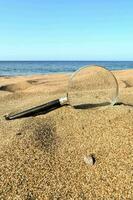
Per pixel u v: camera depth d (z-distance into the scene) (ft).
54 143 0.72
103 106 0.87
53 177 0.61
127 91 1.20
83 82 0.89
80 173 0.62
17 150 0.70
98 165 0.64
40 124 0.81
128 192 0.57
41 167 0.64
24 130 0.79
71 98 0.90
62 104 0.90
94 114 0.83
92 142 0.71
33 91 1.54
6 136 0.77
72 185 0.59
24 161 0.66
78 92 0.89
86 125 0.78
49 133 0.76
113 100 0.89
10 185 0.59
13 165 0.65
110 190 0.58
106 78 0.88
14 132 0.79
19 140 0.74
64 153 0.68
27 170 0.63
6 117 0.93
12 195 0.57
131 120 0.78
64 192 0.58
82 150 0.69
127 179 0.60
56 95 1.27
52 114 0.87
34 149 0.70
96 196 0.57
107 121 0.79
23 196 0.57
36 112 0.92
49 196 0.57
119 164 0.64
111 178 0.60
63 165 0.65
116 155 0.66
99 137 0.73
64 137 0.74
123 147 0.68
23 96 1.45
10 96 1.44
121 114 0.82
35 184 0.60
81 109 0.87
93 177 0.61
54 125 0.80
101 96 0.89
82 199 0.56
